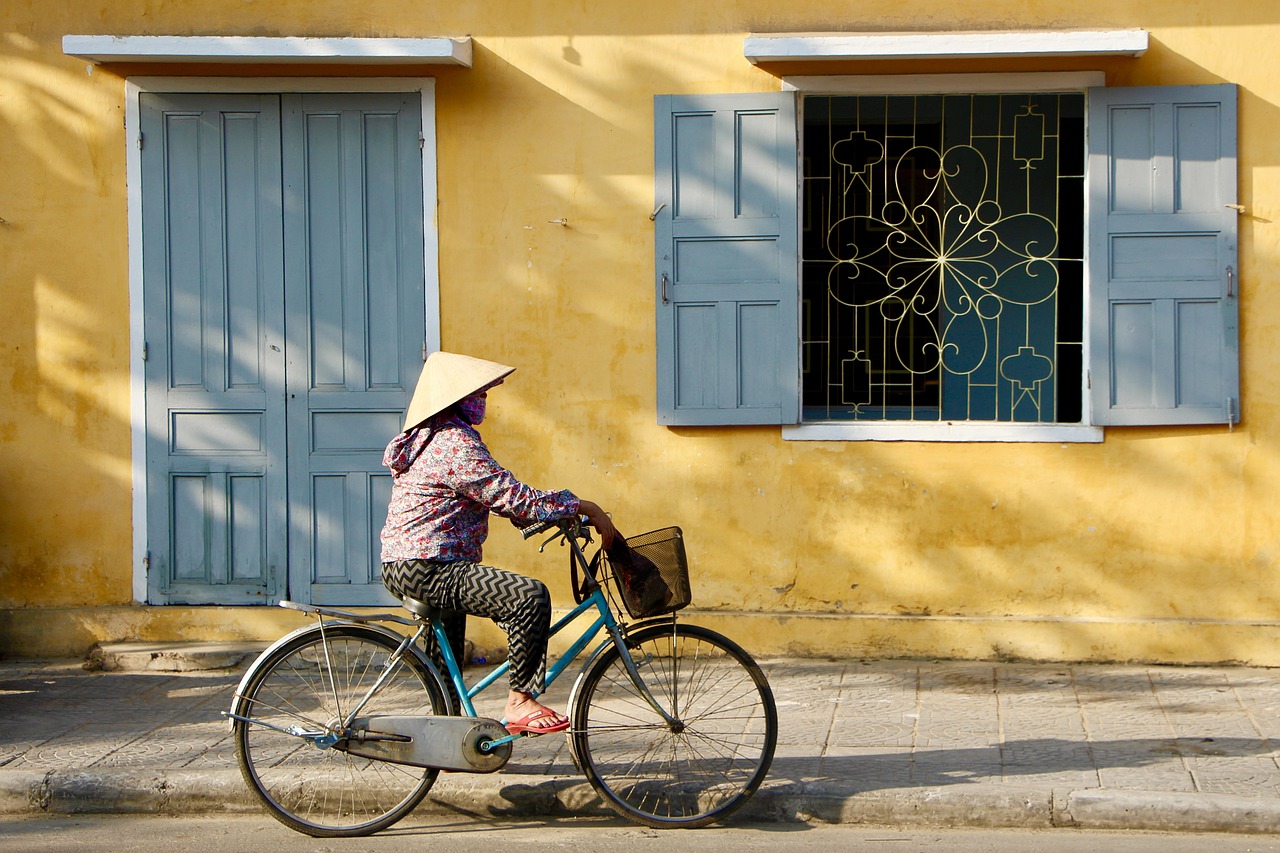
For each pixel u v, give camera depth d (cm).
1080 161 706
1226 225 679
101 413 738
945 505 702
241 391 734
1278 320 678
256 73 720
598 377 718
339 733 486
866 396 723
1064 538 696
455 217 721
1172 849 476
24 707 645
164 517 739
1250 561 684
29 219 732
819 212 719
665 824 500
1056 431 695
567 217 715
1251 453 682
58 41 727
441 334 725
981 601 703
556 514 481
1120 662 689
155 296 733
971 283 718
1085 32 668
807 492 710
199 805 530
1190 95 678
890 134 716
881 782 522
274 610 734
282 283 730
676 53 708
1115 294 688
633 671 504
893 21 695
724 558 717
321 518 736
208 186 729
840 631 705
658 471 718
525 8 712
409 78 717
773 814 512
